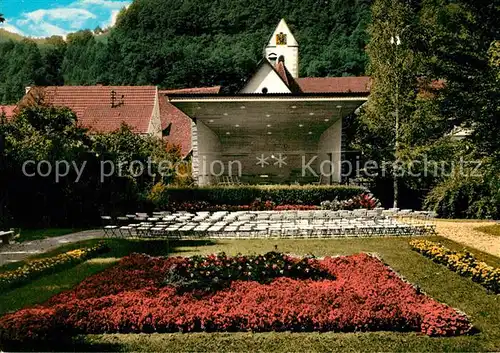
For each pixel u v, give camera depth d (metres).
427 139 21.84
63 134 26.69
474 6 16.91
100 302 9.26
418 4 32.34
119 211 23.22
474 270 11.84
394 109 31.42
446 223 22.03
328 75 61.00
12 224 21.92
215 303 9.27
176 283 10.49
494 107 14.98
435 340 8.06
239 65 62.19
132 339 8.09
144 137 31.67
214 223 19.73
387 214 24.22
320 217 20.66
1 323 8.13
